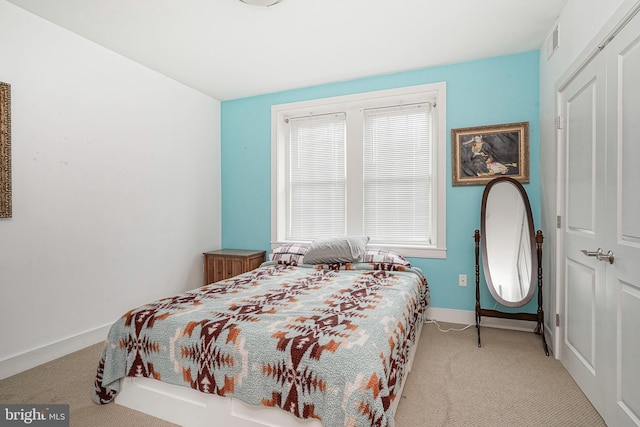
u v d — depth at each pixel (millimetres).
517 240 2711
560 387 1923
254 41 2602
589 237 1778
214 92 3705
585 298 1838
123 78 2832
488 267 2752
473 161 2947
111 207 2738
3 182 2047
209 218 3811
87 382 2014
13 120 2111
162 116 3217
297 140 3746
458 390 1898
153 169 3123
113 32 2453
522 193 2719
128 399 1736
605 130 1593
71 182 2445
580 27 1902
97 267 2633
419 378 2033
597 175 1685
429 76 3096
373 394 1189
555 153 2307
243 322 1596
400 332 1699
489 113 2908
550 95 2455
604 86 1599
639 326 1324
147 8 2150
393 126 3342
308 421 1329
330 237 3234
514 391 1885
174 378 1572
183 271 3469
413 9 2191
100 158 2648
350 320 1618
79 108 2492
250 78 3330
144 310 1795
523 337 2678
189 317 1676
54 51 2328
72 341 2447
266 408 1415
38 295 2250
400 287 2283
